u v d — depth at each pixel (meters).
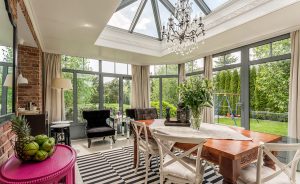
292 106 2.90
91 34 3.26
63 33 3.20
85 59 5.12
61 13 2.48
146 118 4.67
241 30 3.09
